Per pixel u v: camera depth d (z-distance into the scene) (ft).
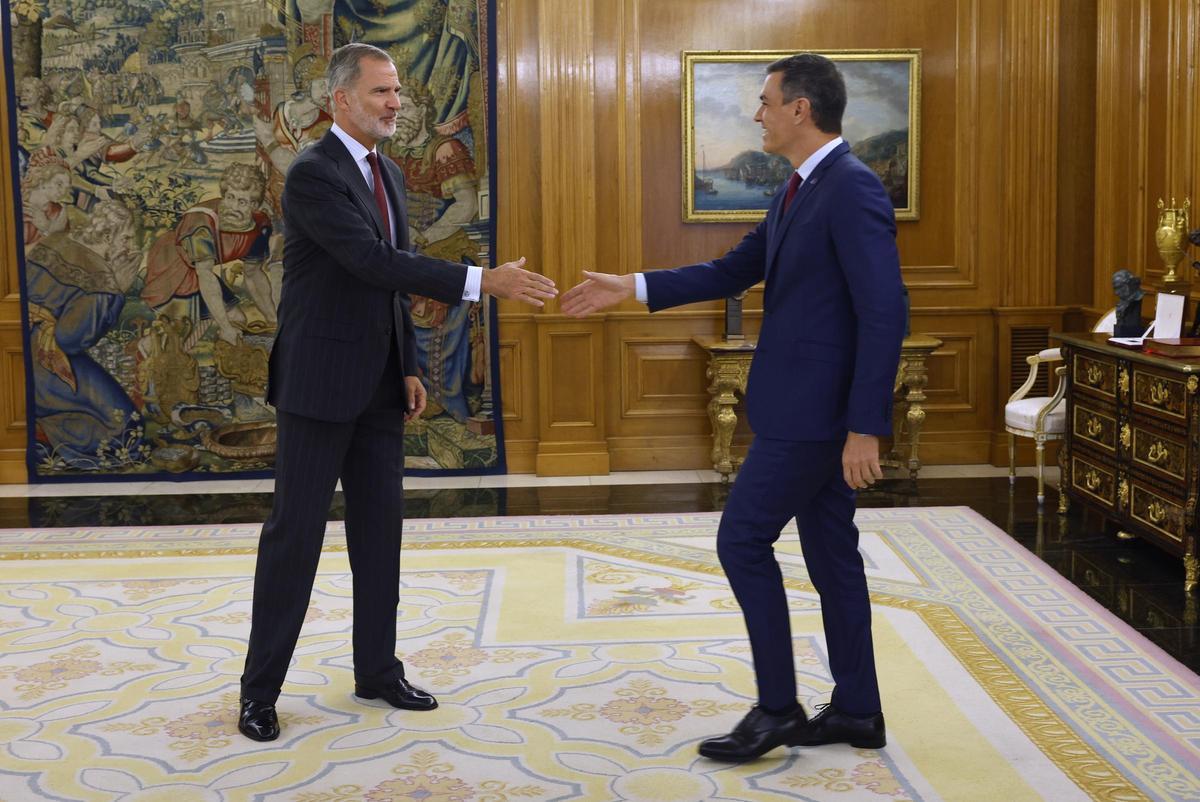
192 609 15.66
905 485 23.16
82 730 11.75
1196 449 16.08
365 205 11.46
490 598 15.97
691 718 11.87
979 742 11.26
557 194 24.08
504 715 12.01
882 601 15.61
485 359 24.48
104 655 13.93
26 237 24.13
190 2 23.68
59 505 22.44
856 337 10.51
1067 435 20.21
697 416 25.07
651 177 24.58
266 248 24.25
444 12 23.72
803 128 10.66
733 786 10.37
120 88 23.85
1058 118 24.29
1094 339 19.54
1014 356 24.77
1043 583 16.40
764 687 10.84
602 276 11.96
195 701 12.49
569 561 17.78
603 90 24.23
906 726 11.66
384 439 12.10
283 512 11.55
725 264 12.05
